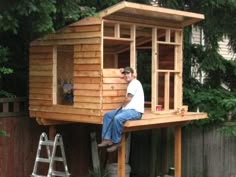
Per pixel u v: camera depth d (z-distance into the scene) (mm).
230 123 10609
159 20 9289
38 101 9398
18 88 10438
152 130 11547
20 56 10305
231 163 10609
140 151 11742
